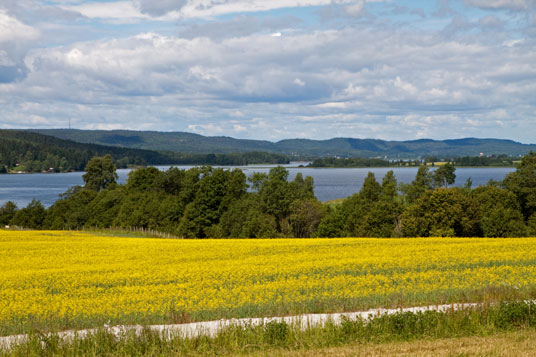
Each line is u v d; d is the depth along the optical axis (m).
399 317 16.92
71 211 108.06
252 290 25.17
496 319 17.12
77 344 15.20
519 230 66.44
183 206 100.50
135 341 15.38
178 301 23.17
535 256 35.38
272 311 19.59
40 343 15.16
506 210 69.00
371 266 32.41
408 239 50.22
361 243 46.75
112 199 104.62
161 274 30.91
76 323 18.31
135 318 19.75
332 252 39.94
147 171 119.00
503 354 14.02
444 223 66.69
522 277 27.55
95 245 48.91
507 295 19.75
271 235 82.56
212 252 41.56
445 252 38.03
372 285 25.94
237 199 99.31
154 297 24.23
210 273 30.81
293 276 29.61
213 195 97.44
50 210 112.75
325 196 163.38
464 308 17.92
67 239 57.69
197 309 20.98
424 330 16.41
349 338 15.89
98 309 21.83
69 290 26.91
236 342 15.36
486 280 26.81
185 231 91.94
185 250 43.41
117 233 83.88
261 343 15.46
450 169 123.94
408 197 97.88
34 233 68.31
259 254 40.00
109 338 15.52
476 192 83.31
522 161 81.38
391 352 14.44
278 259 36.41
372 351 14.55
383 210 78.69
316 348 15.16
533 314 17.41
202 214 96.00
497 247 40.59
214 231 92.19
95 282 28.97
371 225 79.25
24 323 19.56
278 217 93.38
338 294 23.56
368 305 20.03
